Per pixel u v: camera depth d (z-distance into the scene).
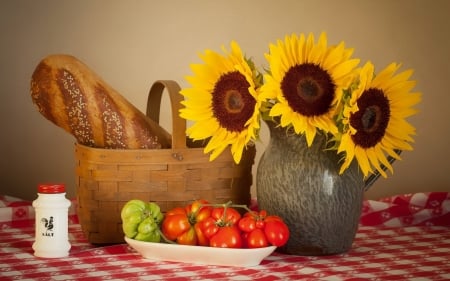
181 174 1.77
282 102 1.61
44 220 1.69
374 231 1.95
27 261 1.66
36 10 2.23
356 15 2.18
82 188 1.78
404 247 1.79
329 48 1.63
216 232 1.64
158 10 2.21
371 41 2.18
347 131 1.62
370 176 1.77
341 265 1.65
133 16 2.22
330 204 1.68
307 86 1.62
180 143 1.76
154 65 2.22
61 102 1.76
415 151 2.19
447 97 2.17
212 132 1.68
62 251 1.69
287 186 1.68
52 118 1.79
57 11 2.22
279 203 1.69
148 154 1.75
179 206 1.77
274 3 2.20
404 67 2.17
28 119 2.25
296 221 1.69
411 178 2.20
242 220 1.65
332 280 1.55
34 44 2.23
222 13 2.21
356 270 1.61
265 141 2.23
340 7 2.18
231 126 1.67
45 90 1.77
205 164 1.78
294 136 1.69
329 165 1.68
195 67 1.69
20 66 2.24
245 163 1.82
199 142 1.88
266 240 1.64
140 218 1.67
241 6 2.20
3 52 2.24
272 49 1.62
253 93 1.63
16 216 1.99
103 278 1.56
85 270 1.60
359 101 1.63
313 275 1.58
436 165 2.19
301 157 1.68
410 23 2.16
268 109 1.65
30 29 2.23
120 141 1.77
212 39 2.21
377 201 2.05
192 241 1.66
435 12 2.15
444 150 2.18
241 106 1.66
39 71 1.77
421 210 2.02
